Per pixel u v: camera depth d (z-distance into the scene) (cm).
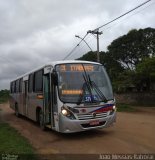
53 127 1226
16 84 2327
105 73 1263
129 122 1691
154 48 5291
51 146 1075
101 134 1254
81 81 1184
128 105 3756
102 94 1194
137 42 5338
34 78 1633
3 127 1620
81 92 1158
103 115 1167
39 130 1496
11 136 1284
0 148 1014
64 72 1190
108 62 5647
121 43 5491
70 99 1137
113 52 5591
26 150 976
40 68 1477
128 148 962
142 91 4044
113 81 4538
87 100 1148
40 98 1442
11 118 2258
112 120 1197
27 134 1375
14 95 2425
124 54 5472
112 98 1217
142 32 5338
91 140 1138
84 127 1130
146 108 3238
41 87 1451
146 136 1174
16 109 2359
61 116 1132
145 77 3791
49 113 1296
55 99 1184
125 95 4356
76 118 1119
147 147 966
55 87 1185
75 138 1201
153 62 3638
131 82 4056
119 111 2838
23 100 2002
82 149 991
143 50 5319
